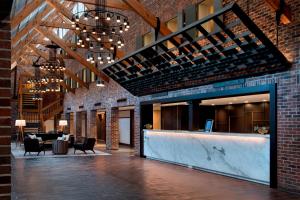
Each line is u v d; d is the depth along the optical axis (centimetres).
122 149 1795
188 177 891
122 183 806
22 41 1798
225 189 736
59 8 1463
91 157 1394
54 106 2745
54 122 2883
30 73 2831
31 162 1228
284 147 733
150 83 1248
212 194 686
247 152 839
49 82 2094
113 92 1720
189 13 1071
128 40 1516
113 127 1756
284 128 735
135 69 1229
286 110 731
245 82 847
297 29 709
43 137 1959
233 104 1541
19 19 1093
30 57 2980
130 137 2102
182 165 1114
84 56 2098
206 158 991
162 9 1236
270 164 762
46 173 964
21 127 2319
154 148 1294
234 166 879
